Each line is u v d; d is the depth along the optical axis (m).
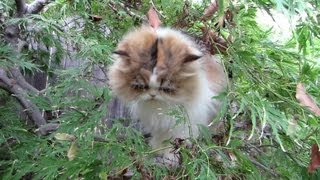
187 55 0.47
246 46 0.48
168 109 0.46
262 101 0.41
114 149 0.40
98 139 0.43
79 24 0.64
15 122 0.55
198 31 0.57
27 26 0.63
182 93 0.47
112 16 0.62
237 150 0.41
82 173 0.40
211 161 0.40
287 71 0.48
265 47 0.50
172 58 0.47
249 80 0.46
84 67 0.57
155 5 0.58
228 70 0.50
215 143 0.43
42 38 0.63
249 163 0.41
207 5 0.56
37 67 0.60
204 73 0.51
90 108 0.48
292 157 0.44
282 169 0.44
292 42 0.52
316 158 0.42
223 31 0.54
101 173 0.39
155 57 0.47
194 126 0.48
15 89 0.55
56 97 0.50
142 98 0.47
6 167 0.51
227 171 0.40
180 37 0.50
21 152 0.47
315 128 0.41
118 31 0.62
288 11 0.41
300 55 0.49
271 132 0.46
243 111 0.43
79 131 0.44
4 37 0.61
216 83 0.51
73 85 0.51
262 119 0.39
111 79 0.50
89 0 0.62
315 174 0.44
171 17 0.56
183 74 0.47
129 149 0.41
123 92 0.48
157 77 0.46
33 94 0.54
